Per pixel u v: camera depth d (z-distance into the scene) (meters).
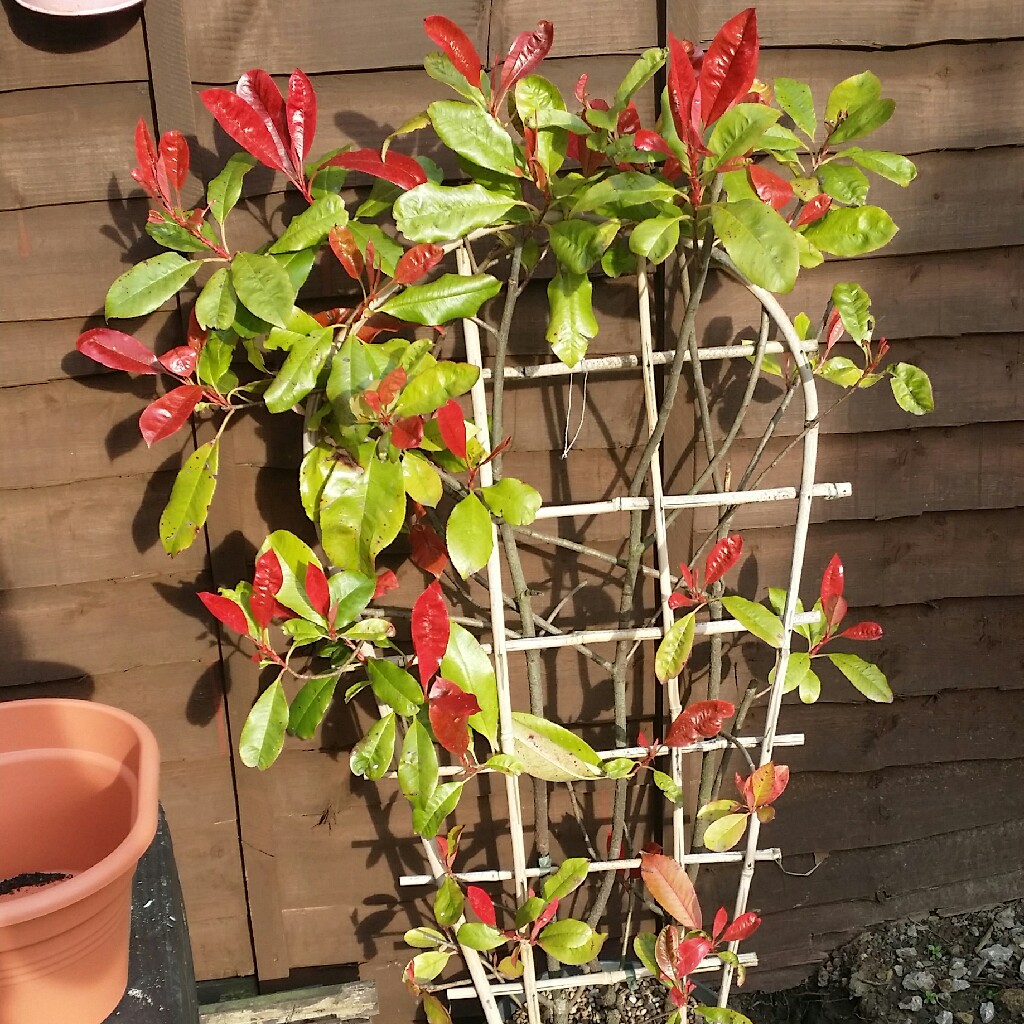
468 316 1.25
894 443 1.58
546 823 1.57
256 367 1.35
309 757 1.63
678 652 1.38
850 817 1.76
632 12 1.37
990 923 1.82
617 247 1.36
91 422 1.45
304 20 1.34
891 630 1.67
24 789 1.23
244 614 1.28
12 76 1.33
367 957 1.75
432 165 1.35
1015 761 1.78
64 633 1.52
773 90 1.42
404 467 1.26
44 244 1.38
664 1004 1.65
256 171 1.38
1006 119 1.47
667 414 1.31
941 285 1.53
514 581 1.41
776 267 1.05
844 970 1.79
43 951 0.99
